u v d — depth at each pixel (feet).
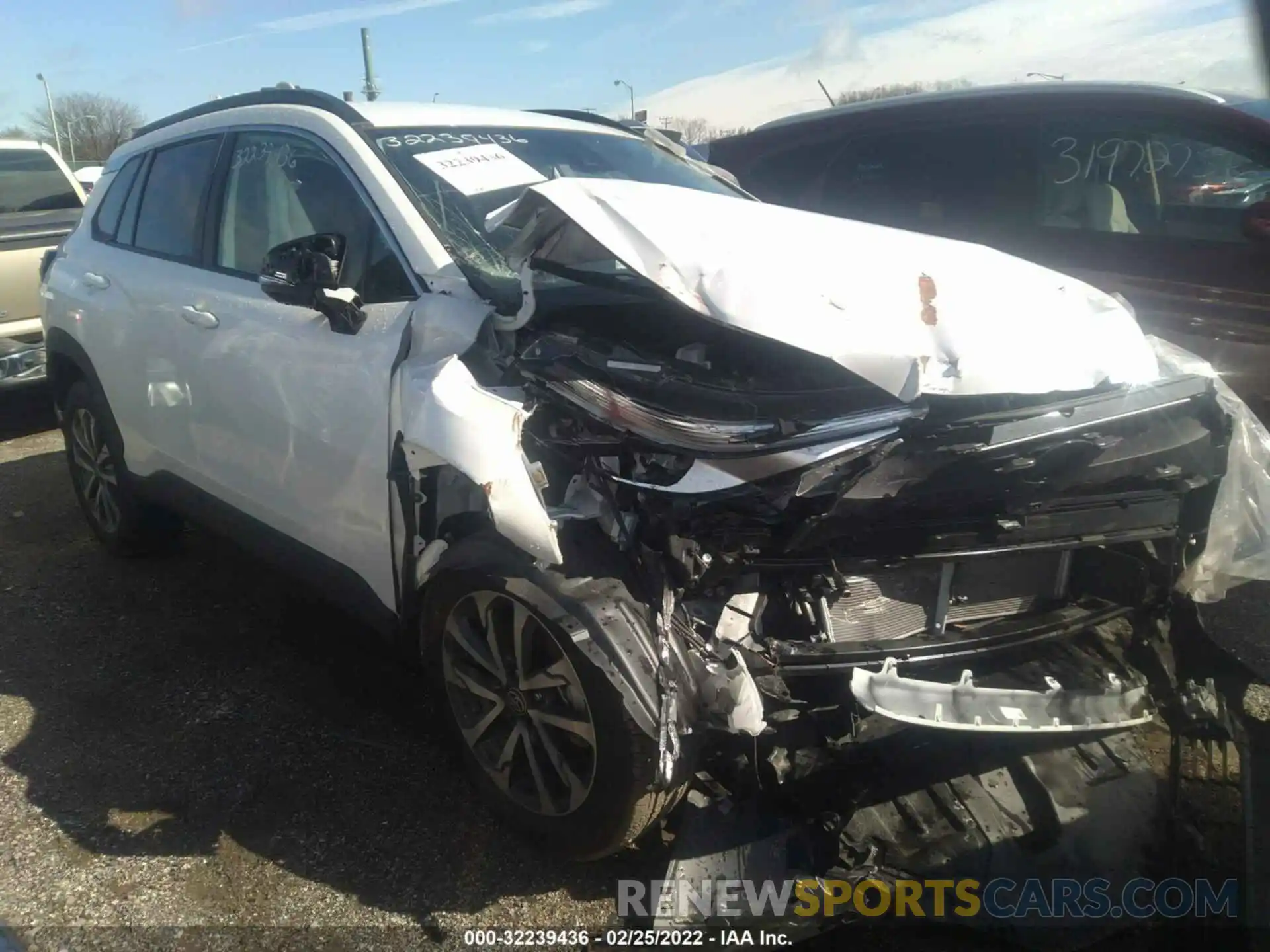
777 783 7.71
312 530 10.72
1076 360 8.34
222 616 13.53
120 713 11.27
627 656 7.48
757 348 8.43
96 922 8.27
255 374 10.87
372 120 11.07
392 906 8.45
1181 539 9.85
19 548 15.94
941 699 7.82
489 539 8.36
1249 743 9.24
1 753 10.52
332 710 11.30
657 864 8.86
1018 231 16.98
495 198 10.61
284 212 11.24
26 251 23.07
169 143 13.73
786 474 7.18
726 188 13.43
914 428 7.77
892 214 18.62
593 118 14.34
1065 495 8.76
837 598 8.27
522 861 8.96
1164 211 15.35
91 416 15.01
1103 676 9.03
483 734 9.12
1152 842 8.23
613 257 8.14
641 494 7.55
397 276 9.77
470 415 7.85
